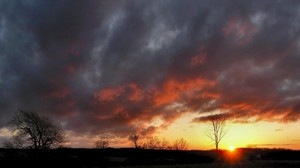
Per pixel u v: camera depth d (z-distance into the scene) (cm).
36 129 8888
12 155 8244
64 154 9125
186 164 9106
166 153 11062
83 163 8475
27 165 7812
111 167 7962
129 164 8906
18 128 8838
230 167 7625
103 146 11100
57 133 9212
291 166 8019
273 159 11312
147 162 9312
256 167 7619
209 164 8912
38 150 8762
